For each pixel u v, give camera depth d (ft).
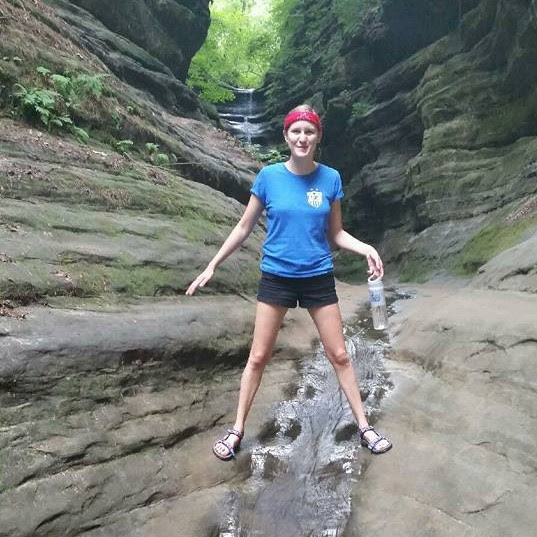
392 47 58.75
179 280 16.11
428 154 46.70
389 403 13.03
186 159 30.53
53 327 10.83
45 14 29.99
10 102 21.24
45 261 13.14
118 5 49.19
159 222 18.76
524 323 13.30
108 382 10.69
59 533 8.19
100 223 16.29
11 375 9.43
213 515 9.15
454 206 43.47
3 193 15.21
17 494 8.25
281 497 9.70
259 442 11.45
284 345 16.57
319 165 10.54
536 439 10.02
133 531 8.61
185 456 10.48
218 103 92.12
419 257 43.04
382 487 9.74
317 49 77.71
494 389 11.98
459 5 49.39
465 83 46.73
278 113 82.28
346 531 8.80
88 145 23.17
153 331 12.24
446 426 11.31
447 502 9.08
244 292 19.11
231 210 25.75
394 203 53.52
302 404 13.38
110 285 13.93
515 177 39.86
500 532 8.32
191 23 58.70
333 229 10.93
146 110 30.86
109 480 9.18
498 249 32.19
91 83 24.49
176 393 11.85
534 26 36.55
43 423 9.32
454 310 16.98
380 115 57.93
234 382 13.58
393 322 20.44
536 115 41.47
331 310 10.62
